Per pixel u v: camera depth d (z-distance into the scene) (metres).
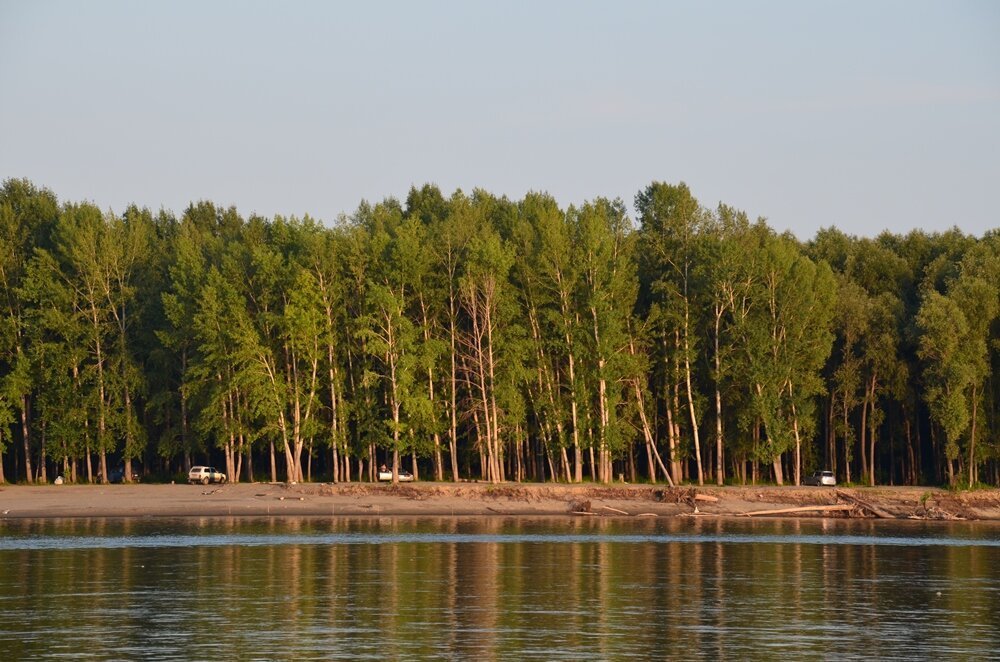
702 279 122.00
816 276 124.50
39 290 127.06
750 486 118.38
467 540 82.75
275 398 118.81
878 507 109.06
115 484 125.06
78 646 45.12
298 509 105.19
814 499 111.38
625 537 85.94
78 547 76.56
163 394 127.00
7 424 126.62
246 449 126.38
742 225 125.00
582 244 120.56
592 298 118.00
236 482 126.38
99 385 126.50
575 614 52.59
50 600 55.19
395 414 118.25
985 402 123.94
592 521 100.75
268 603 54.75
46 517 100.75
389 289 119.44
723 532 91.19
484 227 126.75
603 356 117.94
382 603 54.97
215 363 123.06
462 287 118.19
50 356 126.62
